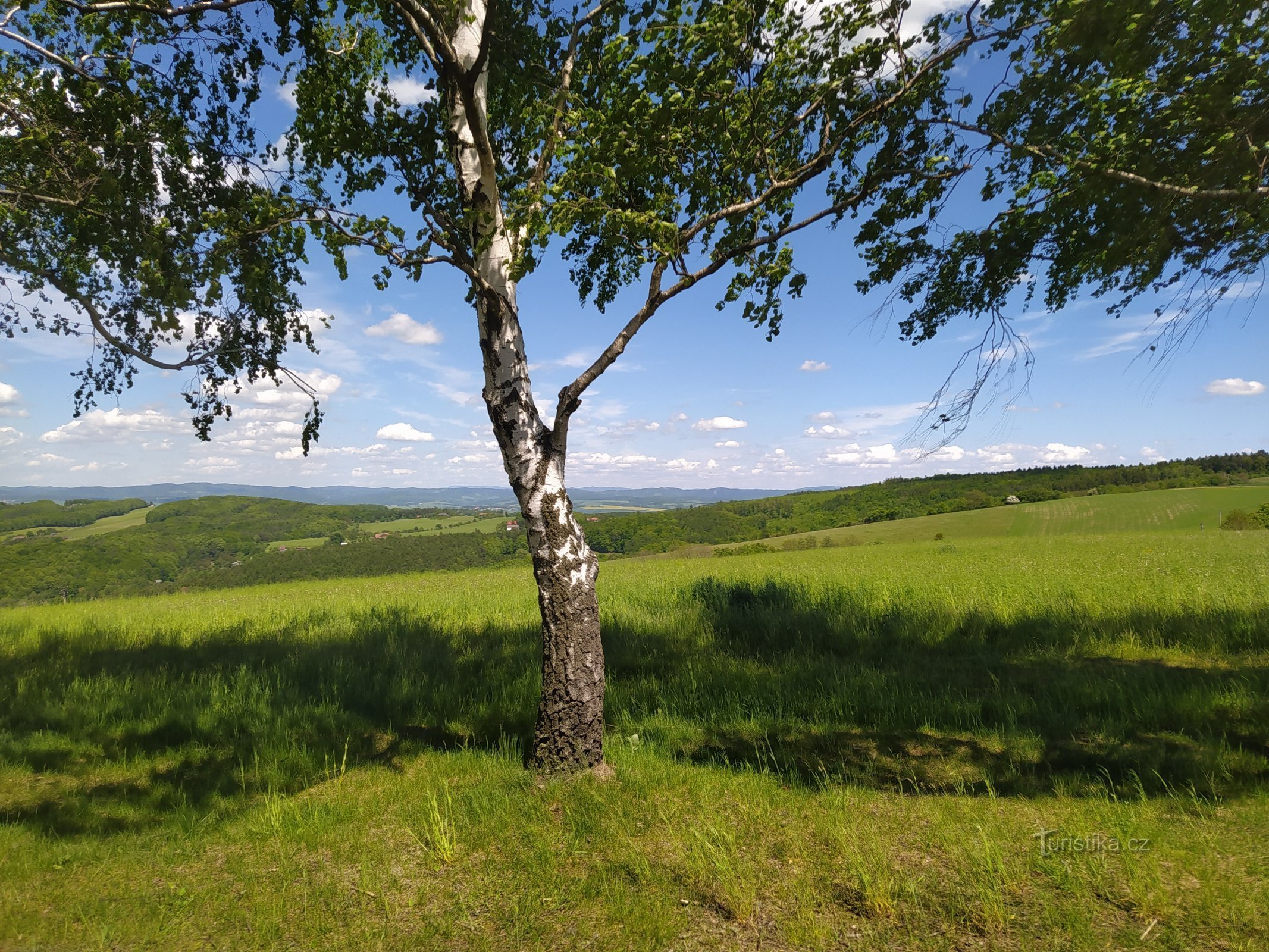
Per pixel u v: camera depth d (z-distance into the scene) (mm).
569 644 4582
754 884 3203
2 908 3115
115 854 3719
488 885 3330
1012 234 4086
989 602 11656
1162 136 3465
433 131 5508
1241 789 3994
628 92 4105
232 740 5695
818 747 5266
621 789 4305
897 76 4387
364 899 3230
